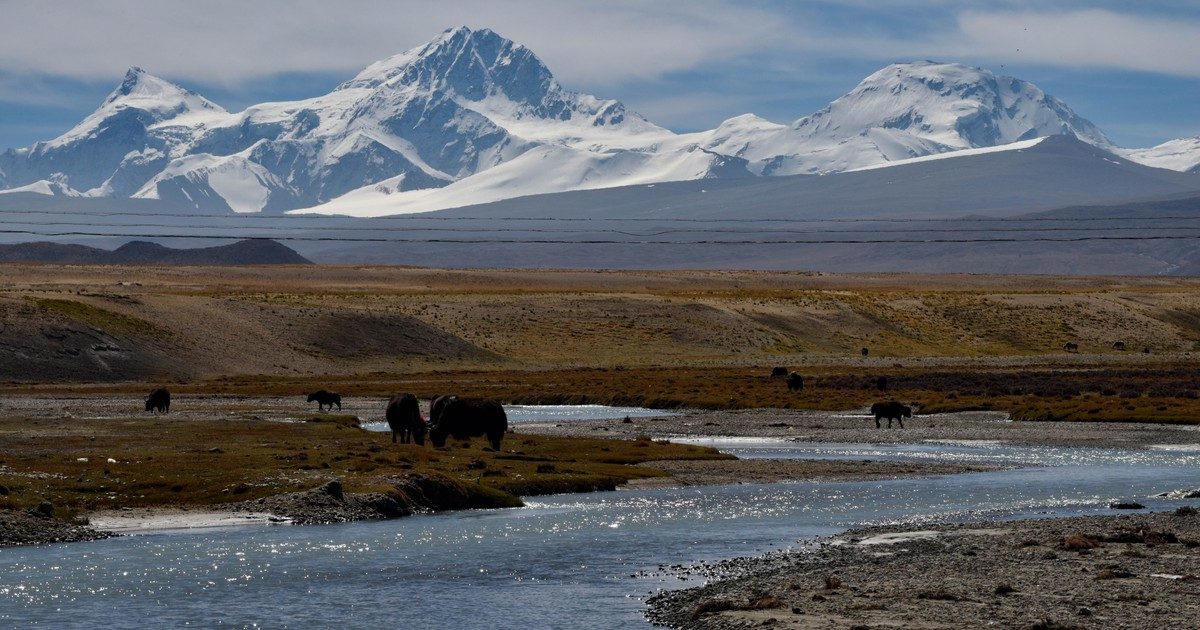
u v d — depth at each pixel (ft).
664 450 228.43
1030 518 149.79
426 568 118.93
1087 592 100.01
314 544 131.85
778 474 202.18
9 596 106.32
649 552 127.65
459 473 185.26
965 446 257.55
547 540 135.33
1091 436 276.62
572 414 352.08
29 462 176.04
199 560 122.42
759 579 109.40
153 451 197.57
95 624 96.73
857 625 89.71
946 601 97.60
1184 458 230.07
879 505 165.07
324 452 198.70
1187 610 92.99
